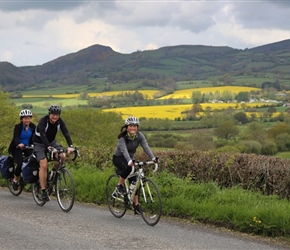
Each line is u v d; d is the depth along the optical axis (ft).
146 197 29.09
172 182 34.04
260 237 24.59
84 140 253.85
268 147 189.47
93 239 23.84
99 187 35.68
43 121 32.63
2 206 33.60
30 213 30.89
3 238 23.97
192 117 374.63
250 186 34.09
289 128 201.05
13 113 197.16
